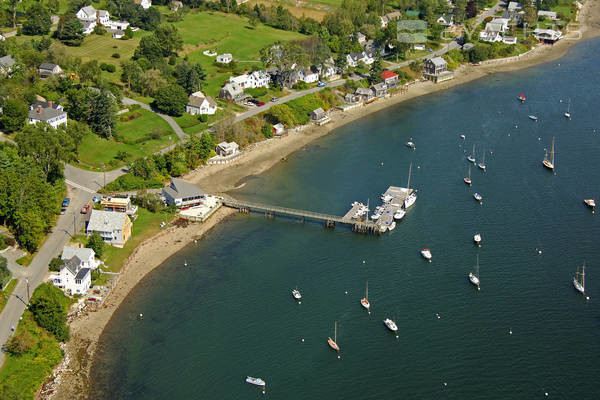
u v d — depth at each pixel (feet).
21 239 588.91
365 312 544.62
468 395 460.14
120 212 644.69
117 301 560.20
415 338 515.09
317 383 472.03
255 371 483.10
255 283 586.45
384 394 461.78
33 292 540.11
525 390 463.83
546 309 547.08
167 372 482.28
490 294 566.36
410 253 629.10
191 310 551.18
